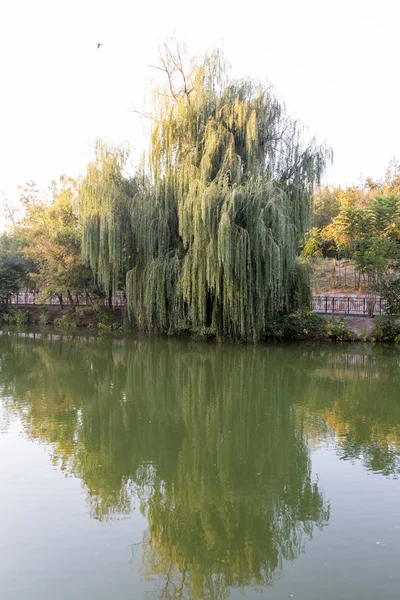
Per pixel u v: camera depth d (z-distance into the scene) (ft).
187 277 72.74
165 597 17.65
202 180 70.03
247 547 20.95
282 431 35.86
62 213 113.70
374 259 75.20
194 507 24.41
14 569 19.17
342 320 79.36
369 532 21.58
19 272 122.72
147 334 89.86
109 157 85.66
